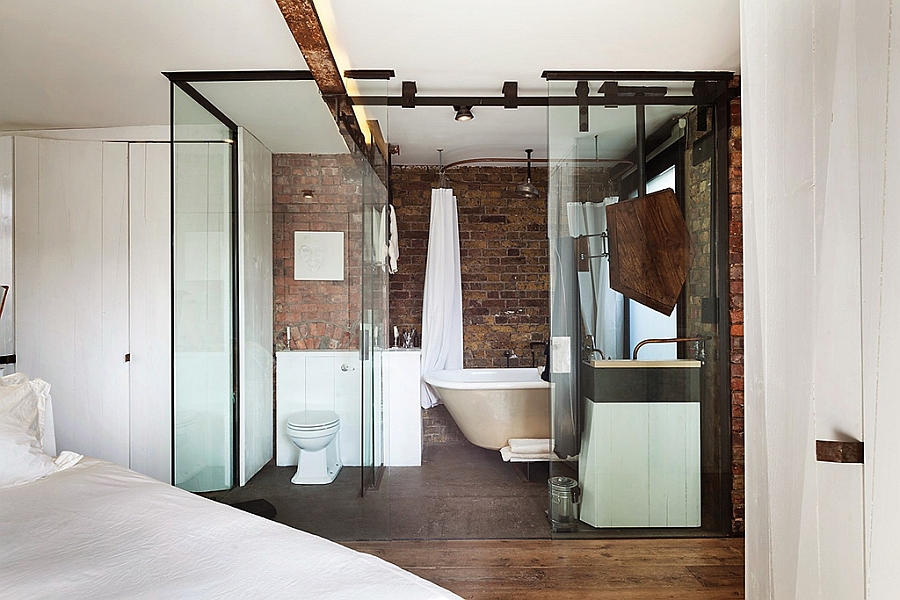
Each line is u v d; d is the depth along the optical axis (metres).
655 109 3.61
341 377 3.71
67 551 1.63
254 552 1.60
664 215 3.64
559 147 3.62
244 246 3.68
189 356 3.72
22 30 2.91
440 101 3.97
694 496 3.63
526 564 3.22
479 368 5.98
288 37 3.03
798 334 1.50
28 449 2.36
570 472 3.64
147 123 4.36
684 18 2.85
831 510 1.38
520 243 6.02
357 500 3.63
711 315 3.65
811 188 1.44
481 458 5.44
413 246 5.99
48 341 4.27
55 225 4.29
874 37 1.25
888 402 1.22
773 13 1.58
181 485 3.71
